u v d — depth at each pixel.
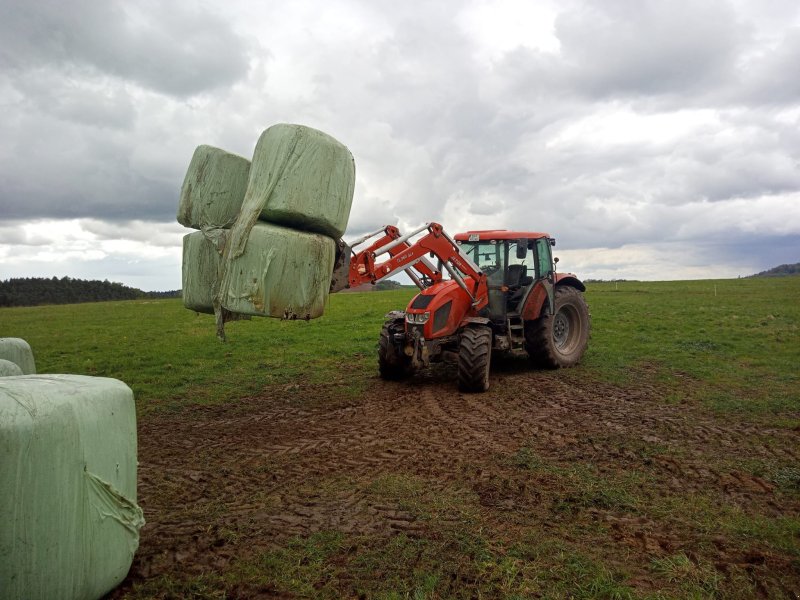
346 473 5.13
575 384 8.86
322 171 4.06
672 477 4.85
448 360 8.98
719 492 4.52
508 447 5.77
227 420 7.35
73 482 2.55
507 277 9.50
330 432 6.59
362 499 4.47
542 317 9.77
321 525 3.98
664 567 3.33
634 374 9.54
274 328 17.66
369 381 9.64
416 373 10.15
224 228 4.44
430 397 8.27
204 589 3.11
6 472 2.35
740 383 8.59
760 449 5.55
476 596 3.07
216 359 12.30
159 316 24.91
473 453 5.61
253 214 3.96
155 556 3.51
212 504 4.45
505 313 9.35
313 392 8.95
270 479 5.04
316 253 4.02
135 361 12.20
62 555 2.51
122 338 16.66
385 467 5.27
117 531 2.84
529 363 10.67
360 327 17.47
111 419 2.81
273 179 3.97
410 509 4.23
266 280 3.90
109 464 2.79
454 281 9.09
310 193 4.02
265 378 10.18
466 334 8.43
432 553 3.53
